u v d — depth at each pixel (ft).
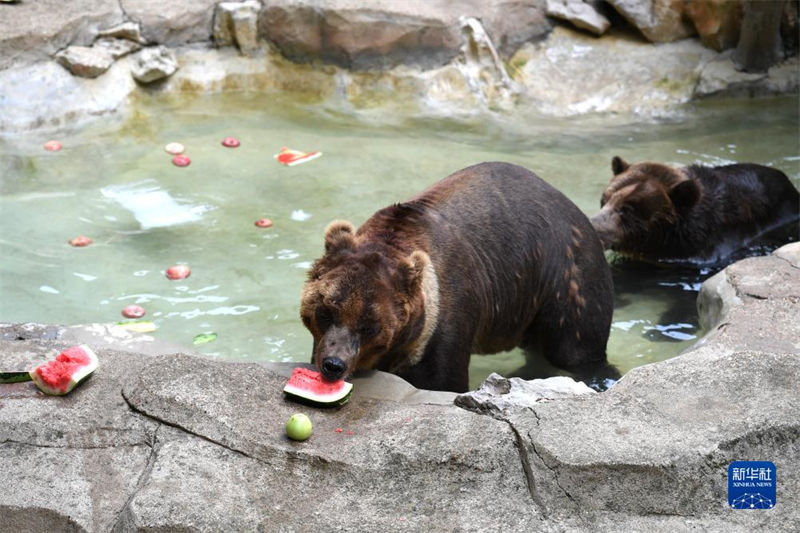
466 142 49.49
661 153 48.67
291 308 35.22
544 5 57.31
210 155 46.80
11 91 48.14
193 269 37.37
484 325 28.66
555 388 23.63
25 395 23.02
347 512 20.33
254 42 54.34
